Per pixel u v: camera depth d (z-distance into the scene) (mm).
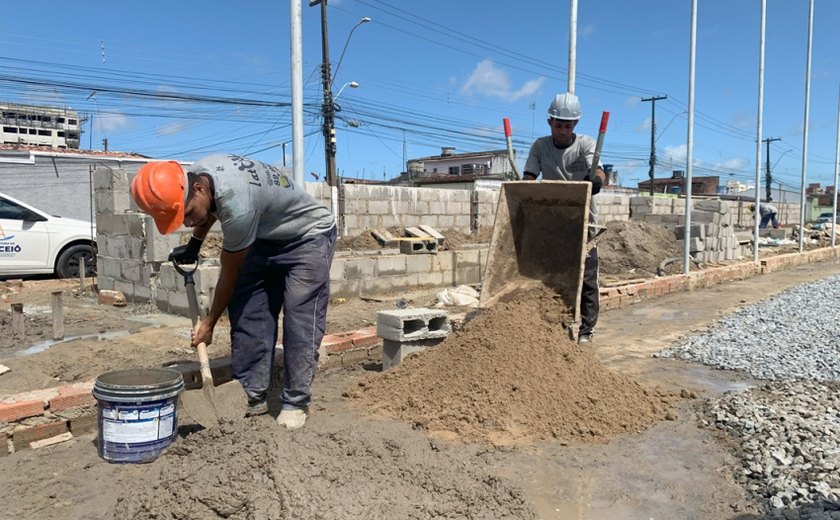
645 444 3742
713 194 53969
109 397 3279
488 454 3523
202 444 3145
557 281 4988
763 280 12078
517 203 5297
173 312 7523
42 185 17156
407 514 2715
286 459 2877
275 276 3902
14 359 5145
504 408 3961
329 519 2596
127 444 3322
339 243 11469
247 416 3873
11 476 3285
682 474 3354
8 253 9750
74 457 3504
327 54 20734
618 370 5422
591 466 3432
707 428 4008
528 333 4492
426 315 5035
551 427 3854
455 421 3900
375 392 4422
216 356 5262
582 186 4738
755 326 7148
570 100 5211
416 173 41094
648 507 3014
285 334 3762
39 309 7922
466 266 10500
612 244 13102
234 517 2666
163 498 2711
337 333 5871
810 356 5746
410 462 3164
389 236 11914
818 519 2758
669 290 9867
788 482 3133
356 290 8906
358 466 3010
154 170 3172
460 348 4535
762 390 4750
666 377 5227
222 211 3258
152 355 5312
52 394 3850
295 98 5340
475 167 46438
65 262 10273
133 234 8141
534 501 3049
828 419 3980
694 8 10086
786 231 25531
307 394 3816
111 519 2836
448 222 13461
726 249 14930
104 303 8320
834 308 8328
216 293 3574
